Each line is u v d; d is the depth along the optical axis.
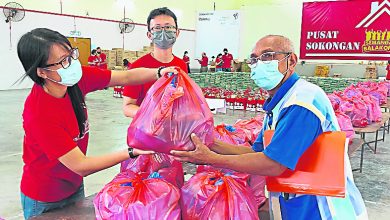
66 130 1.41
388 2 8.61
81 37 14.64
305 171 1.29
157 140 1.21
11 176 4.14
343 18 9.16
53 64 1.35
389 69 10.24
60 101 1.40
